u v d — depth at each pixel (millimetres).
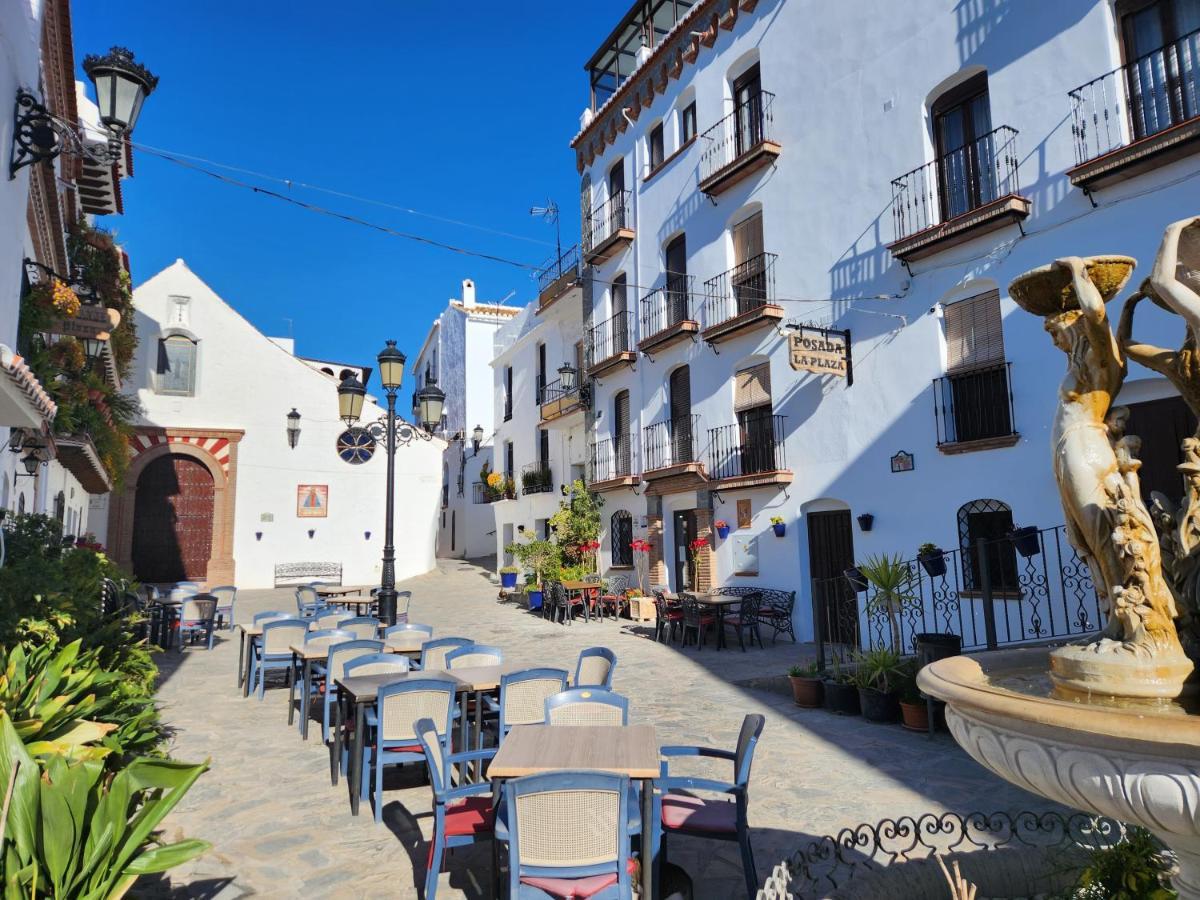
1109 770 2057
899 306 11695
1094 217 9242
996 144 10414
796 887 4121
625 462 19016
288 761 6895
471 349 35750
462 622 16812
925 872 3791
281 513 25625
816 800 5574
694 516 16500
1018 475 9852
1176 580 2676
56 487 14492
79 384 9992
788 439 13602
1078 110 9500
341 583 25984
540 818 3252
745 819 4066
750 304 14945
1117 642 2551
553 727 4414
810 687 8477
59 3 7535
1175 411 8484
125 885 2969
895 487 11523
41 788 2969
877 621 11461
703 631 12805
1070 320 2926
